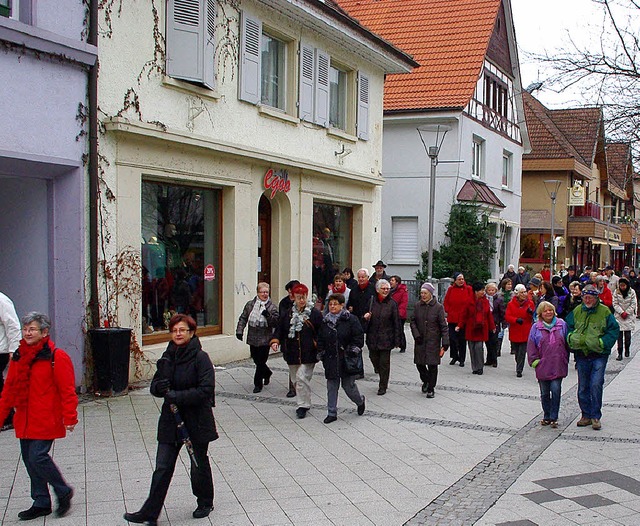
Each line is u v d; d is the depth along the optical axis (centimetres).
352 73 1861
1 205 1091
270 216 1612
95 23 1062
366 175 1872
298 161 1564
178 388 596
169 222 1289
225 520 616
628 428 979
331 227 1856
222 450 831
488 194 2736
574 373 1480
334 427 947
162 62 1202
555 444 890
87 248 1070
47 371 600
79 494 668
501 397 1178
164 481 591
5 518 607
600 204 4822
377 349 1170
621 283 1712
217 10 1327
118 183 1120
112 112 1105
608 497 695
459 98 2559
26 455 601
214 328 1402
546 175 4062
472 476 752
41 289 1071
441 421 995
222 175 1359
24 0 973
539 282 1791
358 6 3109
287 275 1606
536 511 653
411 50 2786
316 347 994
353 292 1359
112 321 1109
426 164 2623
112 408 995
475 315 1404
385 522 618
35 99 980
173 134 1198
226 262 1410
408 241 2680
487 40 2711
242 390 1160
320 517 627
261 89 1522
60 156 1021
